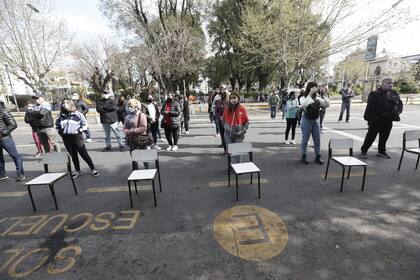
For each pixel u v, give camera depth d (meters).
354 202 3.68
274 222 3.22
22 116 18.30
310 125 5.34
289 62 16.73
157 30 24.03
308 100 5.25
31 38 17.42
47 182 3.70
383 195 3.88
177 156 6.53
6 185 4.92
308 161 5.74
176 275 2.39
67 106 4.84
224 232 3.05
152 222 3.34
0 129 4.77
